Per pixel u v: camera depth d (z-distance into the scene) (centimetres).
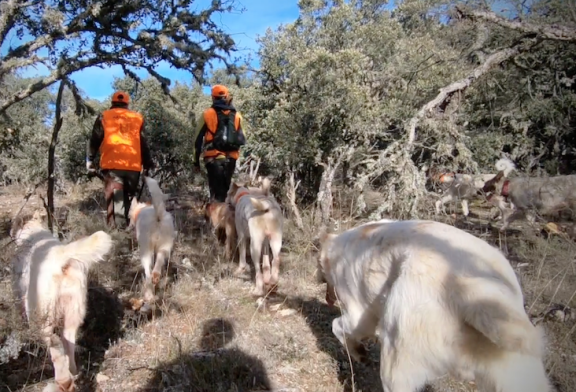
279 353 398
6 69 553
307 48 842
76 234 646
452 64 850
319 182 865
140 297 493
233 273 603
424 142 636
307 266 583
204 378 361
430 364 251
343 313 352
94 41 608
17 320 315
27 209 930
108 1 582
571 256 488
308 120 781
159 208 507
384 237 309
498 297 234
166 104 1191
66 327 338
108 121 725
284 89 842
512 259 592
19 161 1181
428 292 252
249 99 920
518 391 224
